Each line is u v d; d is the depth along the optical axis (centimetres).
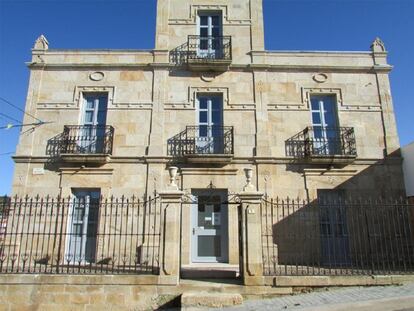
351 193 1318
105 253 1236
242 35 1475
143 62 1430
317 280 874
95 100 1418
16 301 850
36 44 1431
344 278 882
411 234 1254
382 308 681
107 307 845
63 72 1419
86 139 1345
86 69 1423
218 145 1354
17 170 1314
